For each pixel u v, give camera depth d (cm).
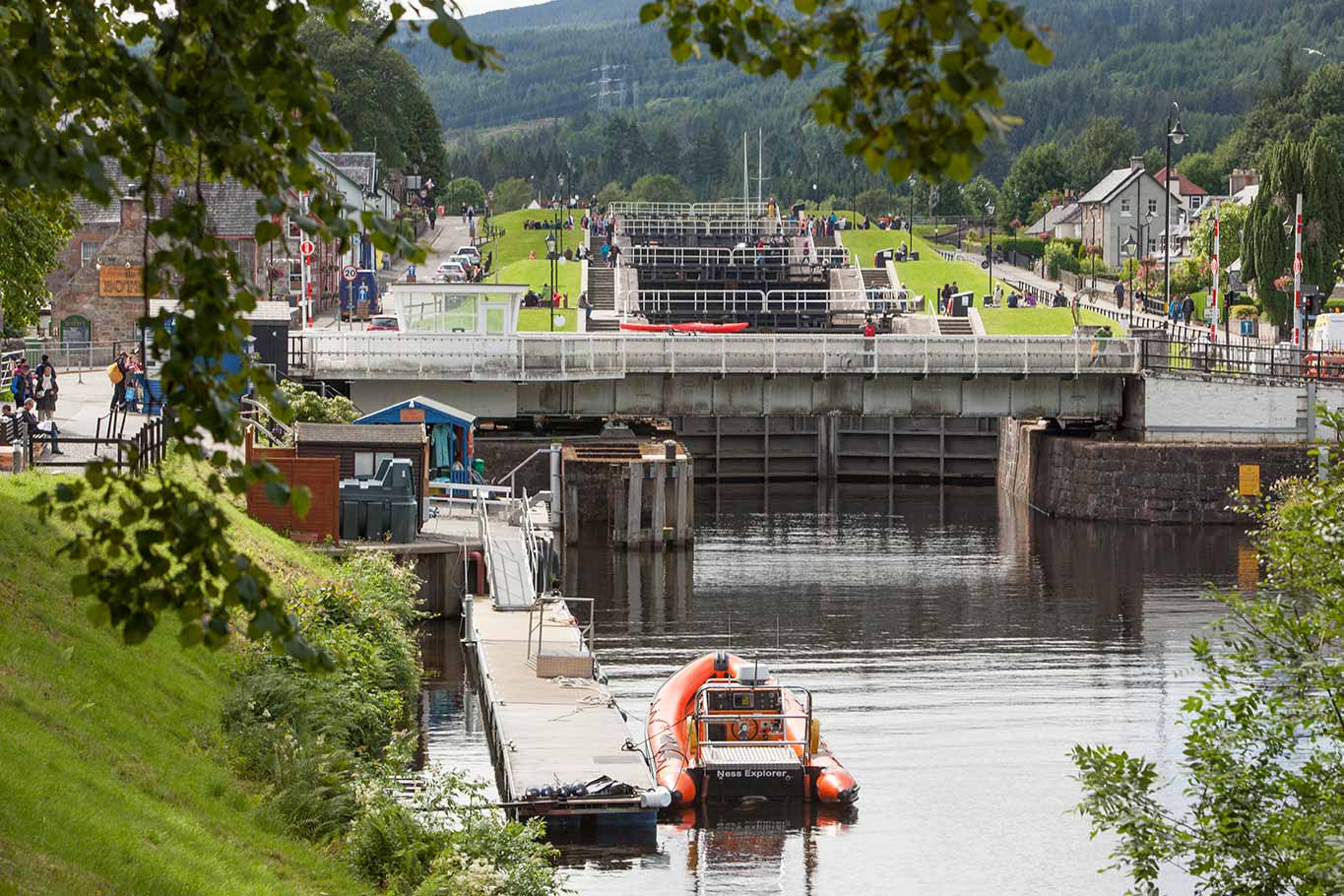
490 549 5916
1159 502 9312
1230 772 2173
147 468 1302
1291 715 2175
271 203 1141
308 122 1148
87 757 2392
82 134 1111
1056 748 4616
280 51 1141
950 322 12925
